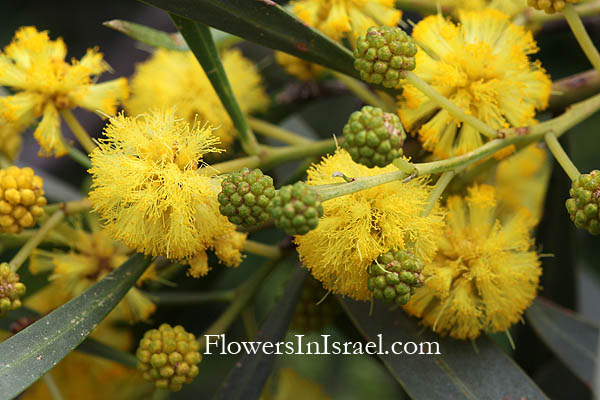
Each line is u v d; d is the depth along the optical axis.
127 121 0.12
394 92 0.12
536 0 0.12
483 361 0.12
